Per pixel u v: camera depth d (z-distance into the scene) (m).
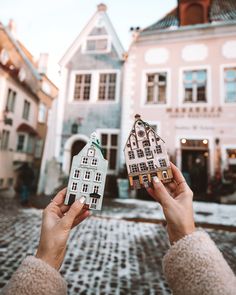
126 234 6.20
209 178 12.11
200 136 12.56
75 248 4.98
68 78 15.11
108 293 3.31
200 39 13.37
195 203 11.06
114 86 14.65
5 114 14.20
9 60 14.81
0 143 14.02
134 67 14.11
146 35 14.09
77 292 3.28
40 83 18.23
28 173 10.37
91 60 15.02
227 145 12.18
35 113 18.31
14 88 15.10
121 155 13.41
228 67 12.82
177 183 1.27
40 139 18.72
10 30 15.63
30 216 7.90
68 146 14.38
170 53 13.73
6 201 10.71
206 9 13.67
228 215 8.69
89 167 1.36
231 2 15.30
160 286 3.56
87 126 14.38
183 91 13.33
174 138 12.90
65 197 1.29
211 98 12.74
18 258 4.34
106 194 13.09
